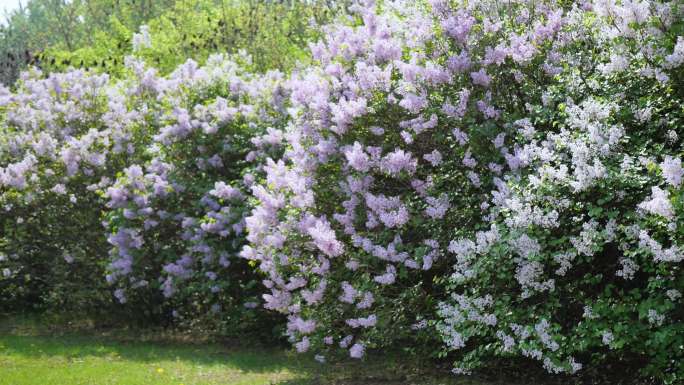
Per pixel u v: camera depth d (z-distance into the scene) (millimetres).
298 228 8812
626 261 6059
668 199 5430
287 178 9023
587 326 6250
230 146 11672
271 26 22000
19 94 14609
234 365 9633
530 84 7797
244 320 11148
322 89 9094
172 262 11781
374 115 8547
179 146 11977
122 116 12984
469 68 7969
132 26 30969
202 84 12961
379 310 8195
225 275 11188
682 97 6520
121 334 12172
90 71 14195
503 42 7848
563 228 6492
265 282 9031
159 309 12133
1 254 13477
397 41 8977
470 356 7109
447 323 7586
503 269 6609
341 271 8609
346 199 8844
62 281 13180
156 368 9422
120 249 11656
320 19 19875
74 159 12672
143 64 13781
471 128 7680
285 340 11125
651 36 6371
